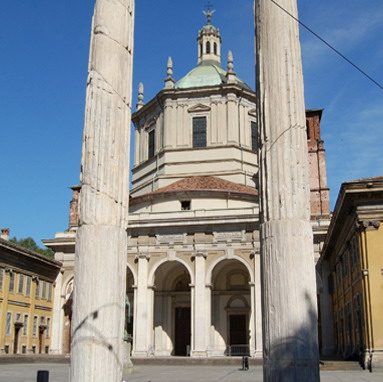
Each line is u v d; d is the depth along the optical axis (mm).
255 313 44500
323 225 47438
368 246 29500
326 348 45312
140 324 46469
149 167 56031
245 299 50094
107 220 11180
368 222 29781
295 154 10891
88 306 10656
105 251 10977
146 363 39344
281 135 10969
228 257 46531
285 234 10422
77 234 11250
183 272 52094
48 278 51844
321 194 49938
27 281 48312
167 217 48344
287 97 11164
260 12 11844
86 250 10961
